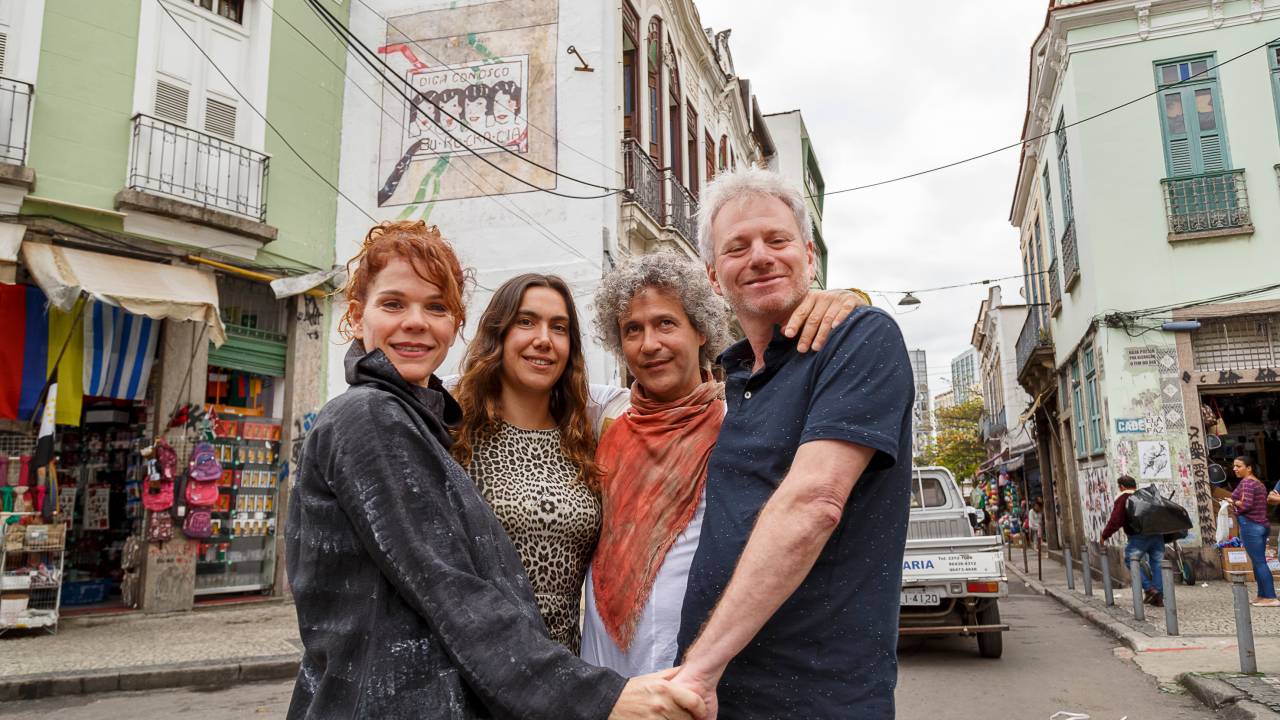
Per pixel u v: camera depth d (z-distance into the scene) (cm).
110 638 772
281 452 1048
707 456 228
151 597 909
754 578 152
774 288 191
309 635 150
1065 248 1496
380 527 142
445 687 139
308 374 1073
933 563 723
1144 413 1219
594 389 280
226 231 976
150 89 941
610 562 226
